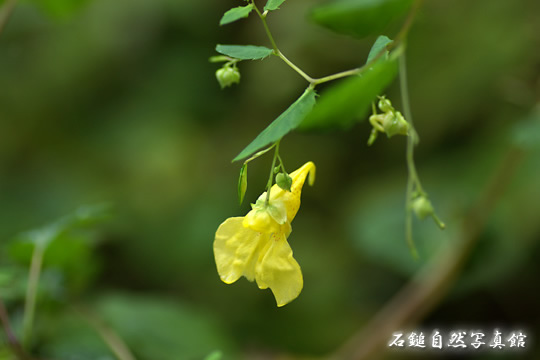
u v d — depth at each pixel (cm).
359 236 74
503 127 81
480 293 81
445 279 63
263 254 40
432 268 66
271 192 40
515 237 72
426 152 90
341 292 88
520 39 80
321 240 93
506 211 75
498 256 66
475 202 67
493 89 82
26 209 97
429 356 78
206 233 93
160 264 94
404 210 74
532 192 75
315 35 90
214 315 87
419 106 87
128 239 95
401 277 87
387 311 67
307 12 42
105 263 94
